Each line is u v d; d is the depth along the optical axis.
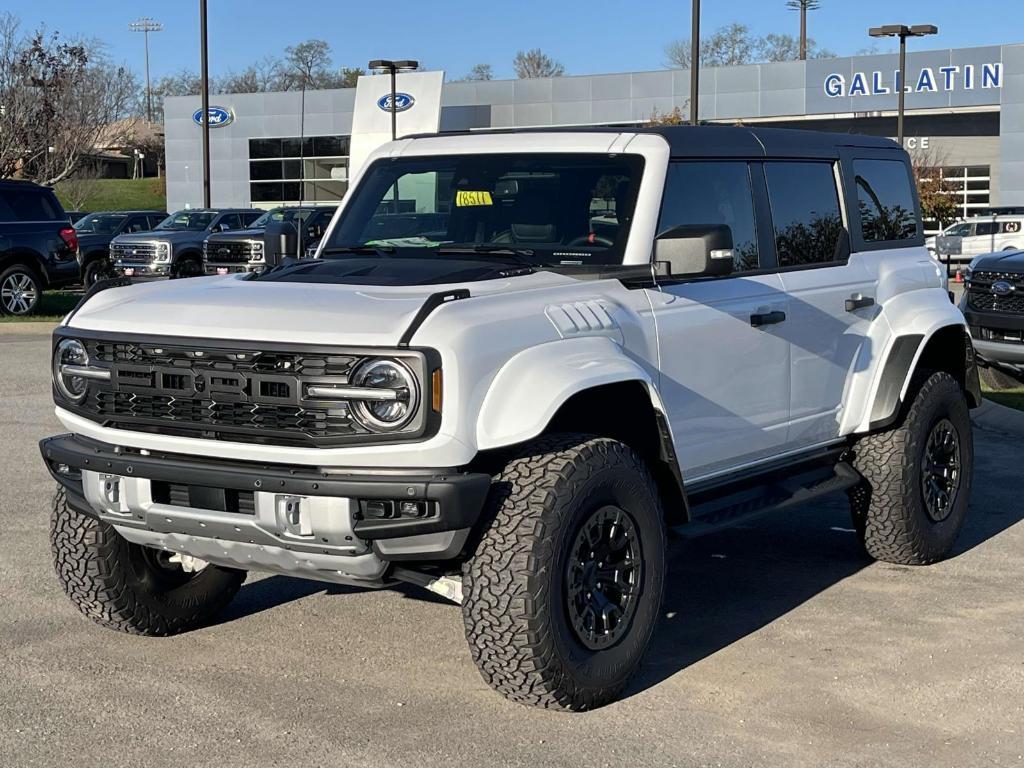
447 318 4.29
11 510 7.62
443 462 4.22
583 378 4.44
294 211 25.44
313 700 4.71
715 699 4.75
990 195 50.78
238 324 4.43
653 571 4.78
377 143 48.09
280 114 54.88
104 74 49.28
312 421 4.27
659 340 5.11
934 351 7.00
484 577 4.35
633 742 4.32
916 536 6.48
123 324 4.64
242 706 4.64
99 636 5.45
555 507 4.37
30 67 36.53
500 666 4.41
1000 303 12.42
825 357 6.16
